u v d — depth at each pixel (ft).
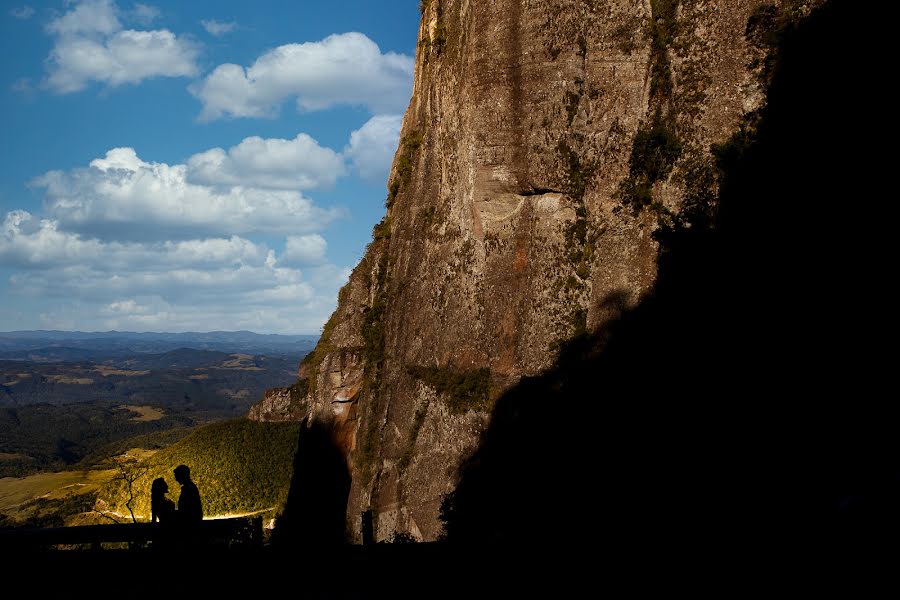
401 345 193.67
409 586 62.08
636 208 125.39
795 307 93.30
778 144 103.19
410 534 161.68
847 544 52.70
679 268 112.27
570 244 137.59
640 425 108.88
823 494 67.26
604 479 109.29
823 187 95.20
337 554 67.87
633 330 119.24
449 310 168.35
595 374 122.31
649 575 60.13
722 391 98.02
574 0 142.20
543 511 117.29
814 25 103.50
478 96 157.99
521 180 148.56
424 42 220.43
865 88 93.81
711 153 114.21
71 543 63.82
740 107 112.57
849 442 76.89
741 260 103.09
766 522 63.82
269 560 65.72
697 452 96.48
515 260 149.18
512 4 152.87
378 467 191.42
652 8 130.41
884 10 93.97
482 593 60.44
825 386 85.15
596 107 136.15
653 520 87.15
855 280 87.76
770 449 85.76
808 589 49.78
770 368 93.09
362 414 214.07
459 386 155.43
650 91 127.95
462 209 168.04
